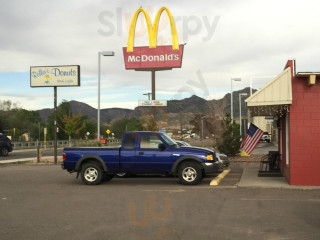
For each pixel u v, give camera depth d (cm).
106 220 746
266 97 1198
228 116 2772
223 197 1016
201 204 911
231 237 616
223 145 2712
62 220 754
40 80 2473
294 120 1218
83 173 1337
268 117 2548
